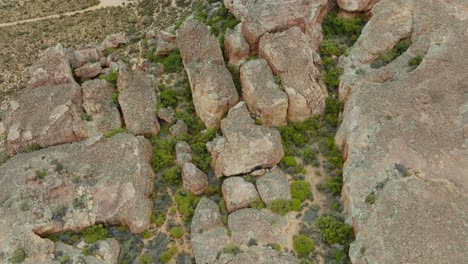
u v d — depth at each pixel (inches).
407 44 1413.6
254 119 1328.7
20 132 1400.1
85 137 1407.5
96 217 1181.7
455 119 1172.5
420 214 1020.5
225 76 1389.0
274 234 1109.7
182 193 1240.8
